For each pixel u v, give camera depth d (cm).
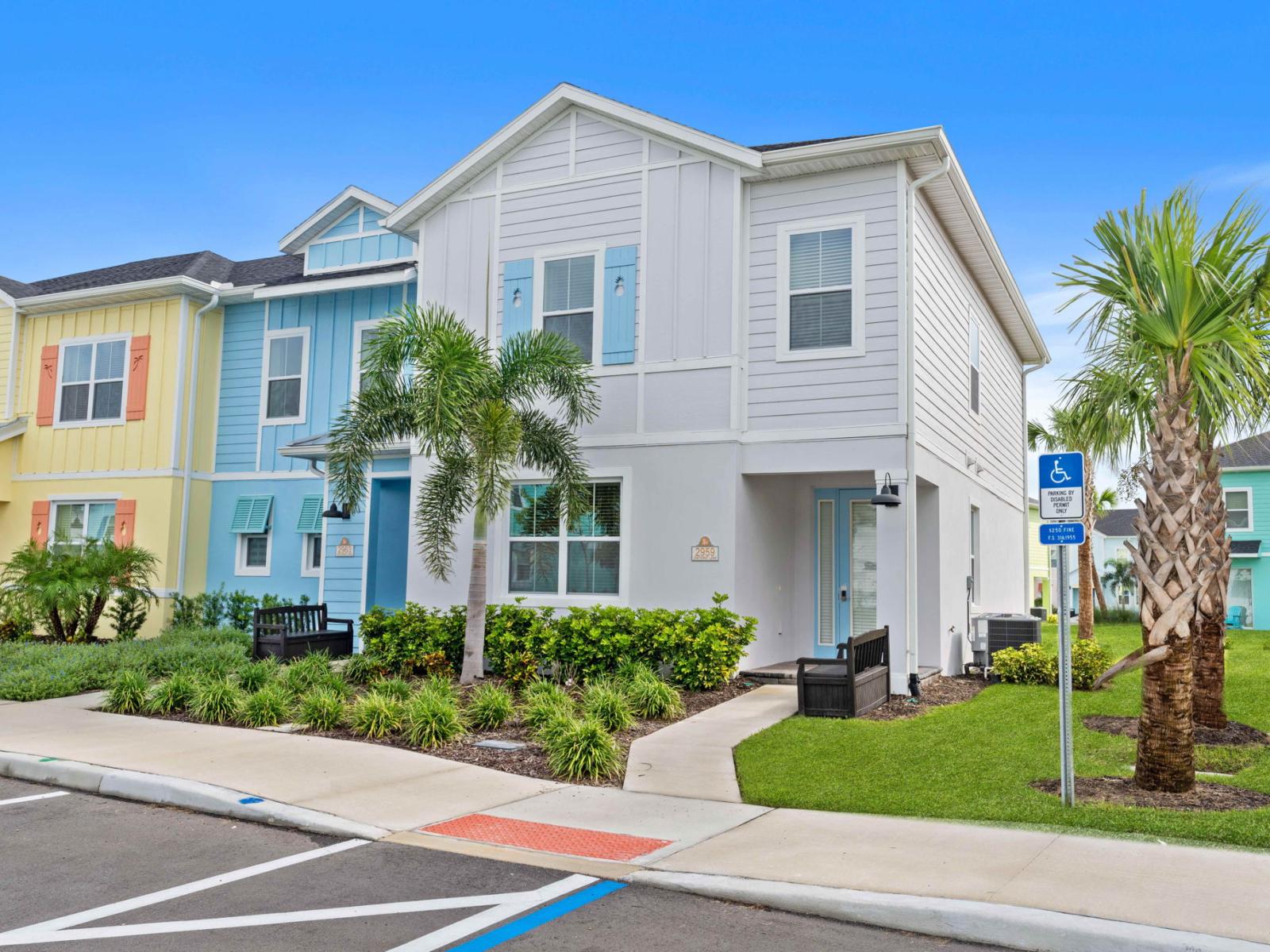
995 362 1834
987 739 876
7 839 643
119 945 461
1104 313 773
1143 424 798
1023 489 2166
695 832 643
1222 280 689
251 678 1157
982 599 1602
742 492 1230
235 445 1805
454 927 489
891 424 1159
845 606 1339
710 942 473
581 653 1180
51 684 1184
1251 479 2861
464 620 1267
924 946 472
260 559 1773
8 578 1633
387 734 949
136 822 686
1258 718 966
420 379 1091
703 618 1153
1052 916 472
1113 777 750
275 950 455
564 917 504
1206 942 438
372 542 1609
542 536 1322
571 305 1335
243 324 1831
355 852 613
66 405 1869
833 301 1206
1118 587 3103
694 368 1251
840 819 666
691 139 1255
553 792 752
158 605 1708
